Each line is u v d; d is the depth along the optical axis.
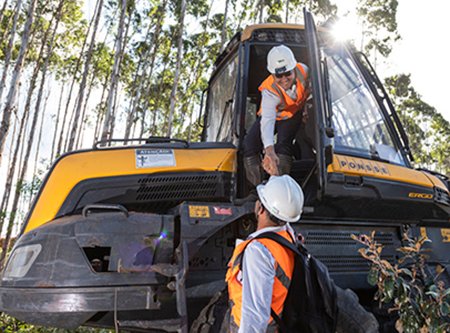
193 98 33.44
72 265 2.93
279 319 2.15
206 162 3.73
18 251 3.13
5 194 19.56
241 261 2.21
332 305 2.32
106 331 5.30
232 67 4.48
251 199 3.48
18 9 17.97
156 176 3.58
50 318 2.92
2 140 12.30
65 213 3.35
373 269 3.32
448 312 3.21
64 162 3.51
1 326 6.80
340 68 4.14
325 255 3.74
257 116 4.24
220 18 30.52
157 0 27.91
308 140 3.93
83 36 30.23
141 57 31.75
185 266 2.85
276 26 4.12
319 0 26.09
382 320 3.72
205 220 3.16
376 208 3.88
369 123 4.13
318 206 3.65
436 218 4.37
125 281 2.94
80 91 20.59
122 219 3.05
